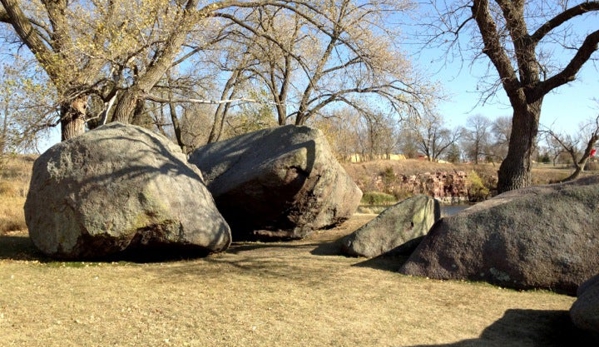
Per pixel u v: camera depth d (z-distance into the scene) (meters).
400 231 9.17
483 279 7.29
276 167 9.84
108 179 7.84
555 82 10.38
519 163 11.00
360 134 50.78
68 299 5.84
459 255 7.52
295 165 9.88
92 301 5.79
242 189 10.29
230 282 6.86
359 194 12.92
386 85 18.19
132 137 8.53
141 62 13.88
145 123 24.11
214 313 5.45
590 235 7.03
